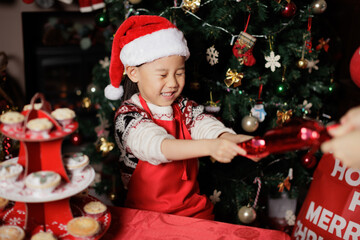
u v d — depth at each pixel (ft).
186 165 3.85
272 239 2.62
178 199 3.77
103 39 9.52
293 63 5.52
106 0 5.28
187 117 4.02
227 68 5.30
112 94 4.02
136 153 3.33
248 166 5.83
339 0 8.45
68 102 9.73
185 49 3.54
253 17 5.10
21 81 7.84
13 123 2.24
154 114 3.73
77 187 2.36
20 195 2.22
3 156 3.76
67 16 9.53
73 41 9.53
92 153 5.72
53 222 2.50
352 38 8.26
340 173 3.91
